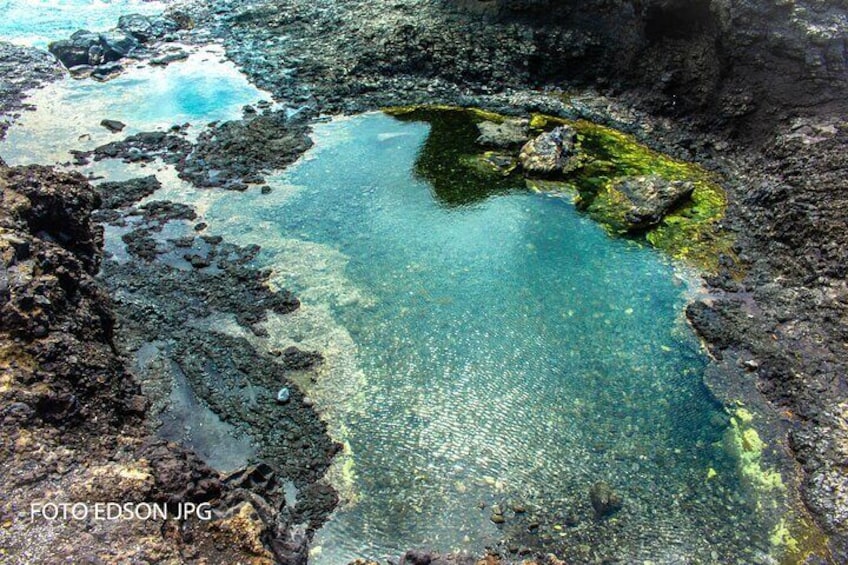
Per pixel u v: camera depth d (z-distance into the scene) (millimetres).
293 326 17609
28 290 13961
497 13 29062
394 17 31266
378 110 27422
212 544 11312
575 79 28000
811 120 21328
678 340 17344
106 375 14281
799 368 16094
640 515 13539
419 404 15758
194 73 30094
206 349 16828
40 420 12219
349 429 15141
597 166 23797
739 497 13828
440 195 22719
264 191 22578
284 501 13586
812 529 13180
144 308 17922
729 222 20797
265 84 28969
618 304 18422
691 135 24484
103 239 20250
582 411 15664
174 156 24234
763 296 18141
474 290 18891
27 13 36312
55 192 18172
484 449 14789
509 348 17203
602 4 26922
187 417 15234
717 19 22734
